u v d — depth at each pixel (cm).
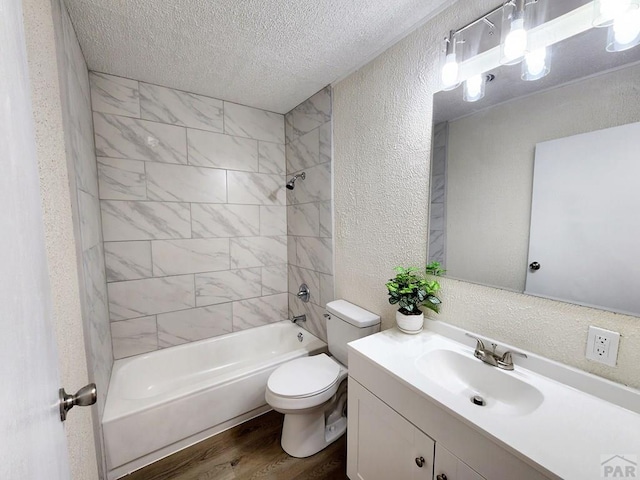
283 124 255
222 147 226
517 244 108
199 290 224
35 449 41
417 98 140
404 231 152
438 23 129
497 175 113
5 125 38
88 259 129
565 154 95
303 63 170
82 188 126
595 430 76
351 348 125
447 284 133
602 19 81
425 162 139
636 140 81
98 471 127
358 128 176
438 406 89
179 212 212
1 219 34
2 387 32
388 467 111
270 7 124
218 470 150
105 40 145
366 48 156
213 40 147
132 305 199
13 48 43
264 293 255
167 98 202
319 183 214
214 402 173
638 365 83
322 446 163
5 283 35
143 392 195
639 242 82
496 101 112
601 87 87
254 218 245
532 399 95
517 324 110
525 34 97
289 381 157
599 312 90
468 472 81
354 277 188
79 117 133
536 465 66
